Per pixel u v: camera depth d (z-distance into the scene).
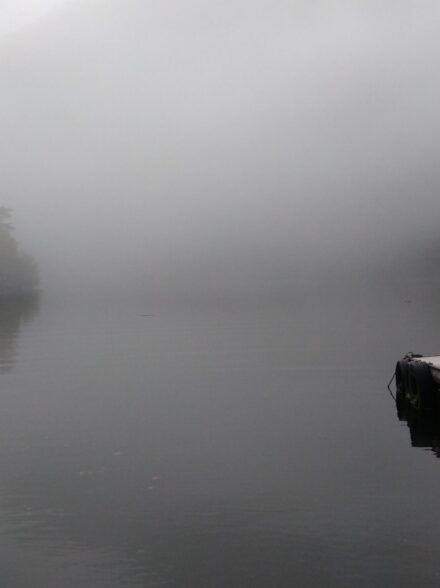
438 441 13.85
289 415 16.84
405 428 15.14
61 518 9.86
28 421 16.75
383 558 8.23
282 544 8.73
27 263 169.50
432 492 10.56
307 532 9.09
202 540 8.94
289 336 40.12
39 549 8.80
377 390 20.41
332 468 12.02
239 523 9.48
